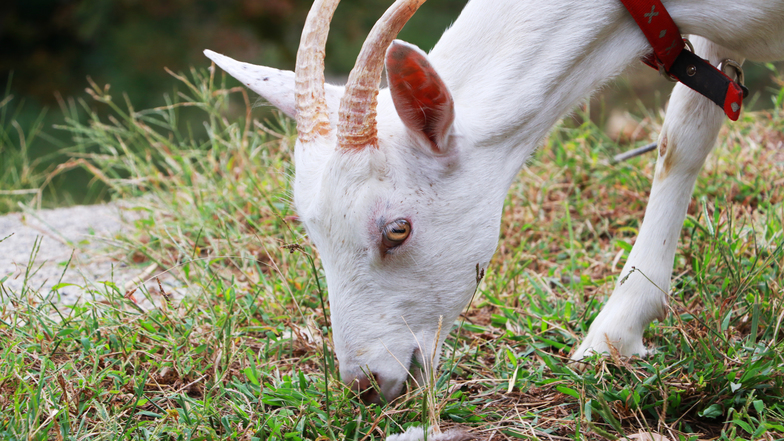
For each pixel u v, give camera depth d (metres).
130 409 2.51
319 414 2.35
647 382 2.44
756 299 2.72
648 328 2.89
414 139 2.21
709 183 4.20
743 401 2.37
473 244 2.33
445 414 2.41
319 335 3.06
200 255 4.07
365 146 2.15
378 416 2.28
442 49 2.44
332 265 2.26
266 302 3.35
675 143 2.68
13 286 3.81
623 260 3.65
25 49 10.94
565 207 3.99
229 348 2.81
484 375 2.77
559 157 4.68
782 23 2.37
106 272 4.07
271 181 4.57
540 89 2.37
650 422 2.42
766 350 2.55
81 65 10.85
